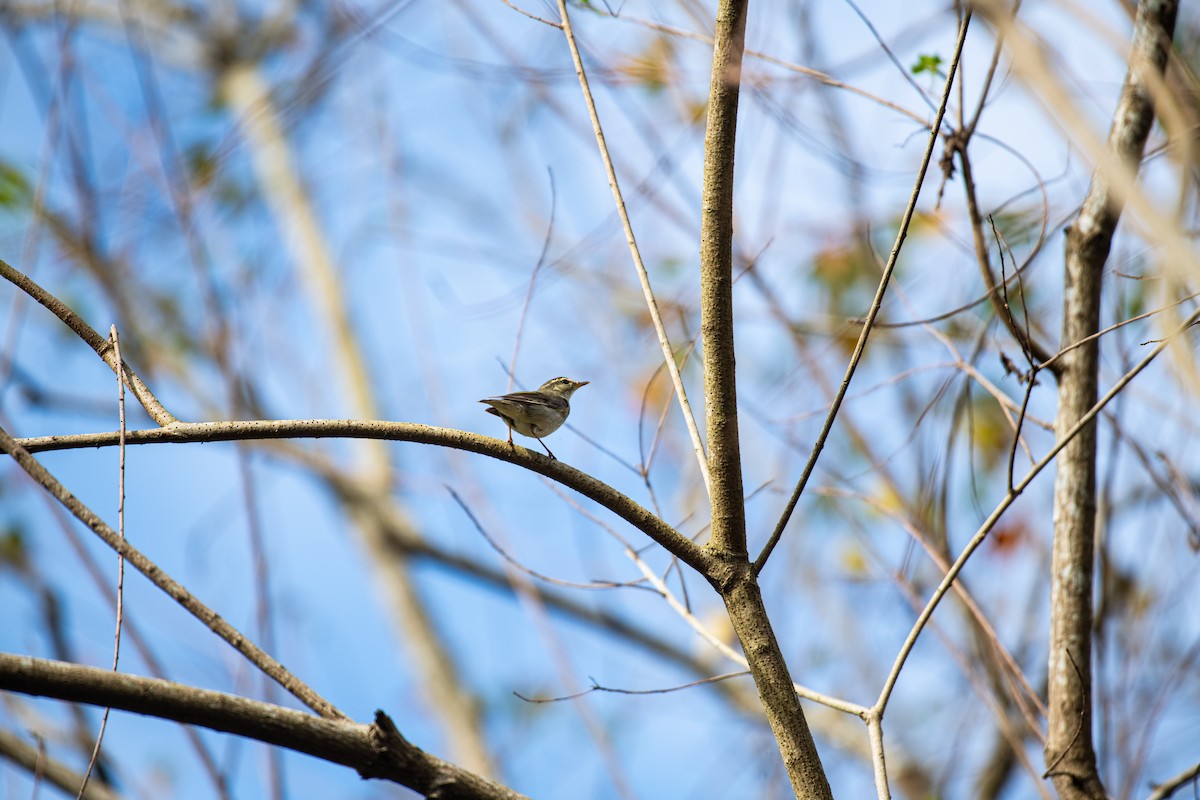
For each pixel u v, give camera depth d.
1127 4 7.02
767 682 7.61
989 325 12.86
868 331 7.69
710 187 8.04
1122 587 12.91
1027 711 10.19
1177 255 4.51
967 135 10.43
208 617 6.56
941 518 12.07
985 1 4.80
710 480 7.98
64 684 5.71
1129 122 9.46
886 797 7.26
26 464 6.64
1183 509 11.02
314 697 6.50
